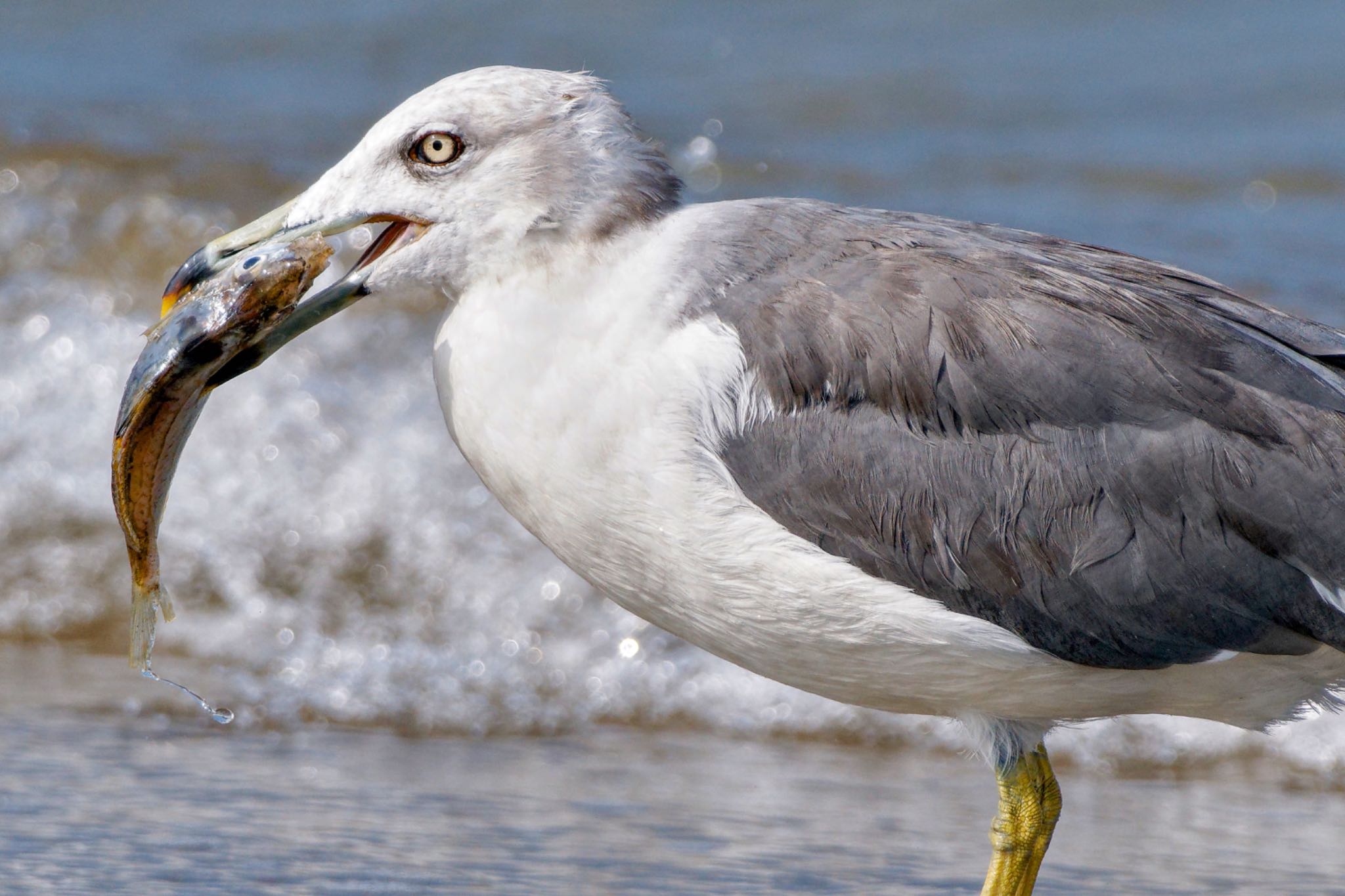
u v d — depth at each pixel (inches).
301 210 327.9
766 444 318.0
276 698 512.4
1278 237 789.9
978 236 342.0
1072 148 942.4
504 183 319.6
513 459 324.5
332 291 328.8
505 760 470.9
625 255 321.1
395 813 418.6
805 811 433.1
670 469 316.5
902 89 1042.1
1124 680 332.5
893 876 387.2
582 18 1160.2
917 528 318.0
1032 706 338.6
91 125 888.3
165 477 331.0
